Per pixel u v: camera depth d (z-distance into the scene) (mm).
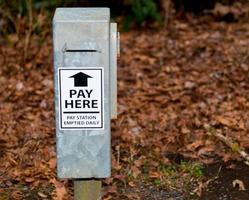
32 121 7105
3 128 6844
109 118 4078
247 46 9656
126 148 6246
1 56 9500
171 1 11641
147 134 6559
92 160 4152
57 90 4004
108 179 5531
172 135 6477
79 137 4098
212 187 5422
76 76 3979
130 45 10305
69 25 3900
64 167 4156
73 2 10914
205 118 6922
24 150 6121
